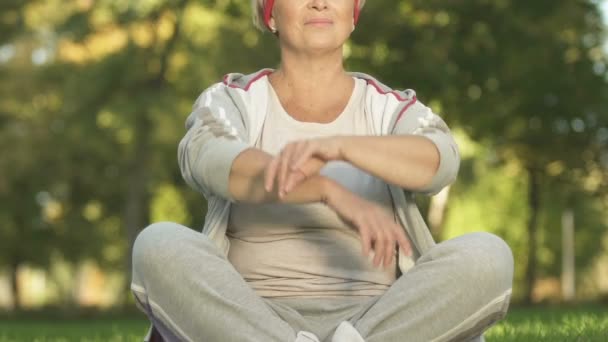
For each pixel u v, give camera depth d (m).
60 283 68.56
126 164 47.50
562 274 85.06
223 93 5.19
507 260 4.47
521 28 35.47
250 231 5.06
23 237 51.19
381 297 4.57
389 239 4.04
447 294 4.38
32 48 46.09
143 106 40.84
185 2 40.88
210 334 4.38
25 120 46.53
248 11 39.09
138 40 41.84
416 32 34.12
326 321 4.80
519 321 14.17
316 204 4.97
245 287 4.41
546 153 42.97
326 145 4.23
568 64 37.88
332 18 5.14
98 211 51.38
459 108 38.06
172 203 53.84
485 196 64.38
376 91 5.20
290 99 5.24
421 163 4.51
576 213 76.31
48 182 47.91
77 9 41.25
